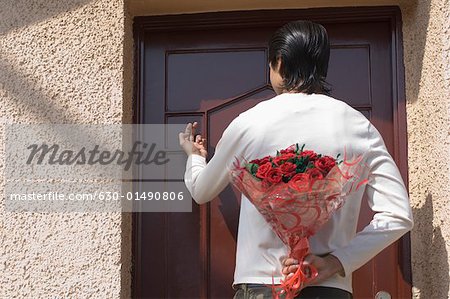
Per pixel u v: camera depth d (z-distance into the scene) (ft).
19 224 10.12
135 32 11.12
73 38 10.43
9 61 10.48
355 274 10.41
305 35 8.68
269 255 8.21
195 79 11.09
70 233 10.03
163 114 11.05
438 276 9.44
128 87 10.75
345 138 8.29
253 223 8.35
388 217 8.25
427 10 9.96
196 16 11.09
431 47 9.75
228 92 11.03
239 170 7.83
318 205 7.70
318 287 8.07
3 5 10.62
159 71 11.14
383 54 10.89
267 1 10.82
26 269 10.01
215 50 11.12
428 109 9.93
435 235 9.56
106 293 9.86
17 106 10.37
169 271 10.72
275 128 8.29
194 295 10.64
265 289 8.16
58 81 10.37
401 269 10.23
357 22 10.97
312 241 8.24
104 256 9.94
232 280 10.61
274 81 8.84
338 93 10.87
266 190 7.63
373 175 8.43
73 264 9.97
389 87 10.80
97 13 10.46
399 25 10.77
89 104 10.28
